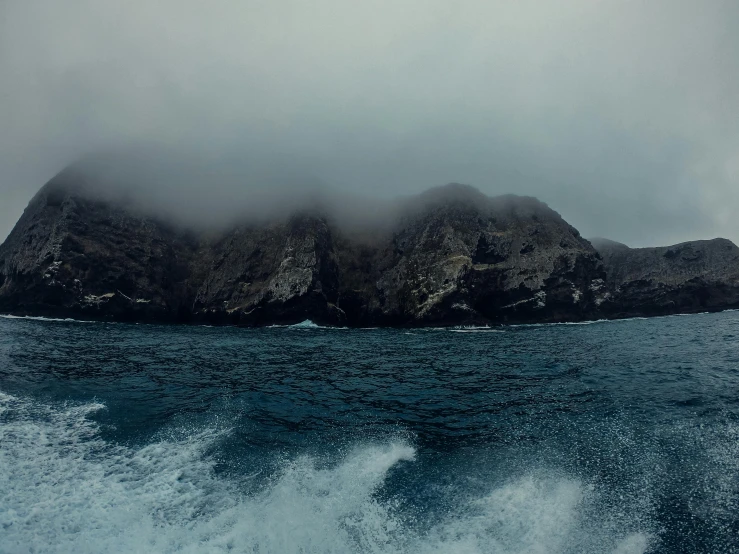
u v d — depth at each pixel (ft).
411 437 51.37
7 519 32.68
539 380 81.66
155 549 29.76
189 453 45.73
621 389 68.59
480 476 40.16
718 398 58.80
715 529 31.27
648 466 40.09
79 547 29.73
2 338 139.85
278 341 167.43
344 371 99.14
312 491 37.81
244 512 34.42
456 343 158.92
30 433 50.06
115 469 41.68
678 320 257.14
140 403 65.10
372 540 31.40
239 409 63.21
